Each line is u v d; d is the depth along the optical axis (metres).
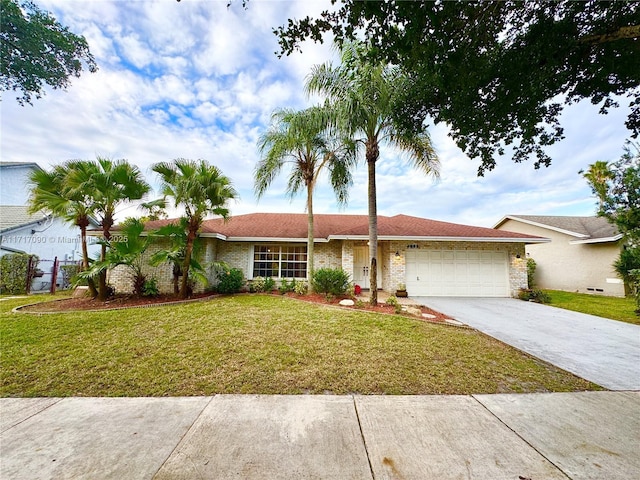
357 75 7.25
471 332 6.48
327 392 3.60
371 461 2.34
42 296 10.99
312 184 10.93
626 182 8.20
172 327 6.25
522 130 4.37
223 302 9.38
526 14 3.35
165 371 4.12
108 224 9.23
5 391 3.54
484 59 3.55
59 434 2.66
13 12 9.79
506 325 7.37
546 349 5.48
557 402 3.42
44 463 2.27
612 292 13.59
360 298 11.07
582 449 2.53
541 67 3.60
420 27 2.96
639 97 3.97
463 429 2.82
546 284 17.02
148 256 11.66
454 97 3.99
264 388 3.67
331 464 2.30
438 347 5.29
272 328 6.27
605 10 3.28
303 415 3.04
